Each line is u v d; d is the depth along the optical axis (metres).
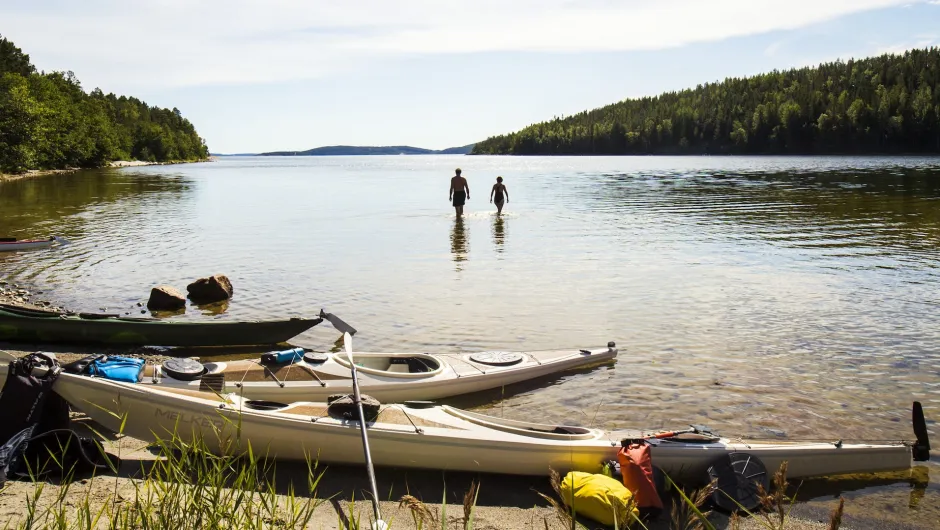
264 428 6.26
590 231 21.08
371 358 8.15
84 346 9.88
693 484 5.98
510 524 5.39
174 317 11.30
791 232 20.06
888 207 26.31
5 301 12.13
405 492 5.91
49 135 68.50
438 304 11.99
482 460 6.17
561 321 10.88
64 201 33.94
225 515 4.36
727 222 22.64
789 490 5.93
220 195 39.19
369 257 16.86
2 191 40.47
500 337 10.09
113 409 6.47
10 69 89.12
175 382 6.87
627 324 10.68
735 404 7.56
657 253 16.91
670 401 7.68
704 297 12.30
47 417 6.02
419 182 54.00
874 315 10.96
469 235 20.61
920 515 5.55
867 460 6.20
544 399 7.80
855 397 7.73
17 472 5.59
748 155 145.25
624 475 5.68
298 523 5.18
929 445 6.29
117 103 144.50
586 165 93.25
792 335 9.98
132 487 5.62
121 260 16.67
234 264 16.06
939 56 167.25
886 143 127.25
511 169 81.12
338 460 6.29
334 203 33.25
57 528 4.34
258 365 7.58
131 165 109.25
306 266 15.70
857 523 5.43
